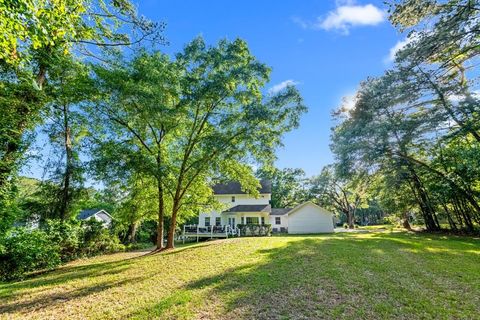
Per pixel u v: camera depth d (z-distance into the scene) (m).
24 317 5.32
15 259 10.47
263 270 8.05
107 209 33.16
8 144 10.39
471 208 20.72
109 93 11.83
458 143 18.08
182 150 16.25
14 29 3.93
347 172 20.36
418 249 11.80
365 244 13.46
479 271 7.66
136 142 14.91
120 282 7.81
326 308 5.07
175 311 5.19
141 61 12.16
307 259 9.48
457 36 12.45
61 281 8.60
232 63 13.39
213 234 26.22
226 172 16.06
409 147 19.47
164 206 17.42
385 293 5.82
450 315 4.68
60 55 9.84
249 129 13.57
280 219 36.00
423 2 11.93
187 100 12.99
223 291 6.25
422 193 24.08
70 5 4.48
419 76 15.92
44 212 15.20
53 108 13.05
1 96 8.81
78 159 15.95
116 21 9.04
